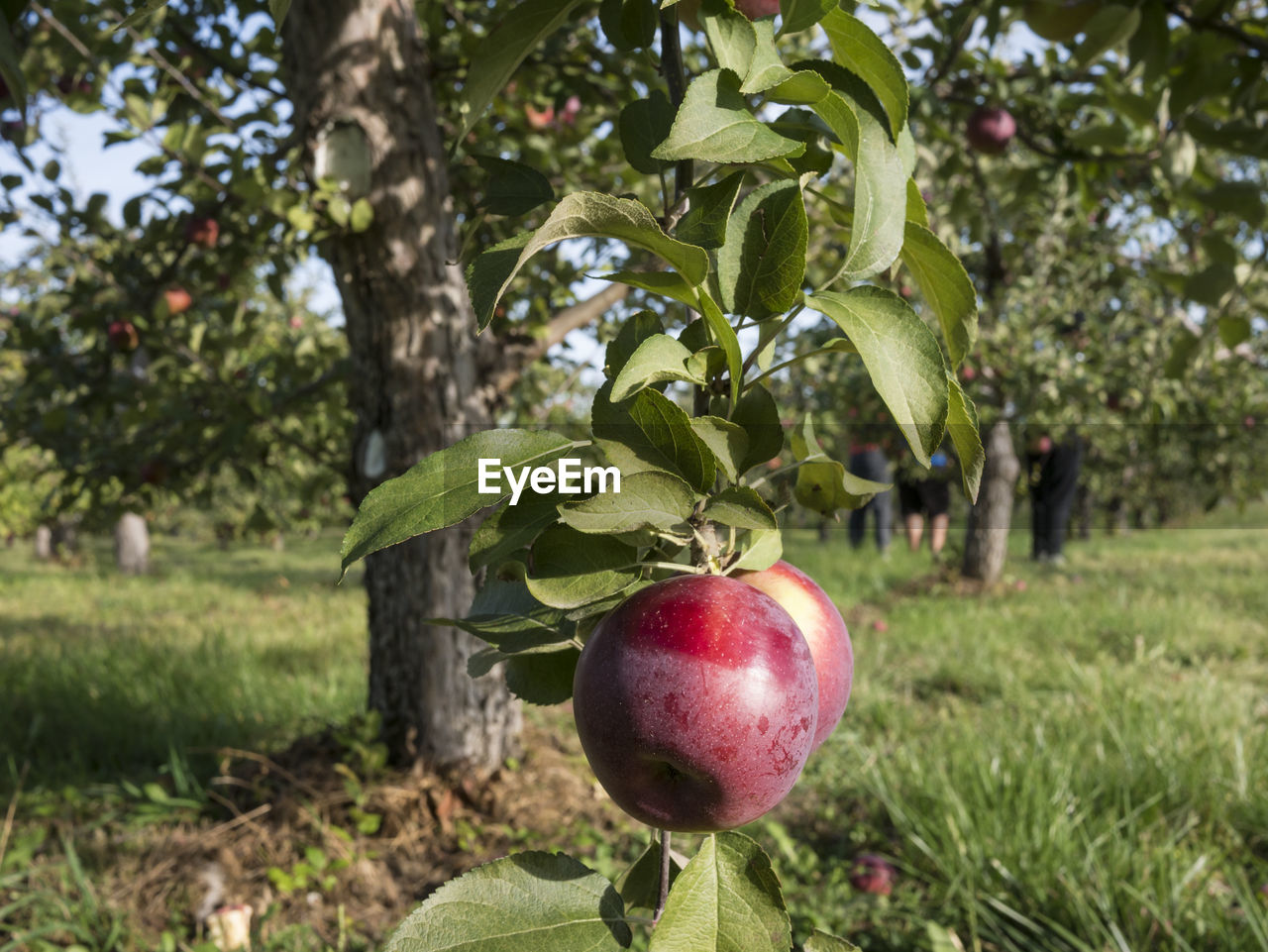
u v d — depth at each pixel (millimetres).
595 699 733
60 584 13617
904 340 724
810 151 875
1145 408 8273
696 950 729
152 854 3385
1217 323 2938
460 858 3354
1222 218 4320
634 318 826
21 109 1105
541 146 4461
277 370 5234
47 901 3088
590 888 799
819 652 867
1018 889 2957
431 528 686
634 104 904
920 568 11320
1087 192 4156
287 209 3225
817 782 4191
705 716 692
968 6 3297
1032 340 8047
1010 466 9586
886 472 8695
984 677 5672
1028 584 9961
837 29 811
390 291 3420
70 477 5570
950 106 4070
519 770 3842
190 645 7289
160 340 4789
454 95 4129
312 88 3350
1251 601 8352
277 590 12180
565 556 764
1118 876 2957
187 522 23844
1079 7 2777
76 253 4969
